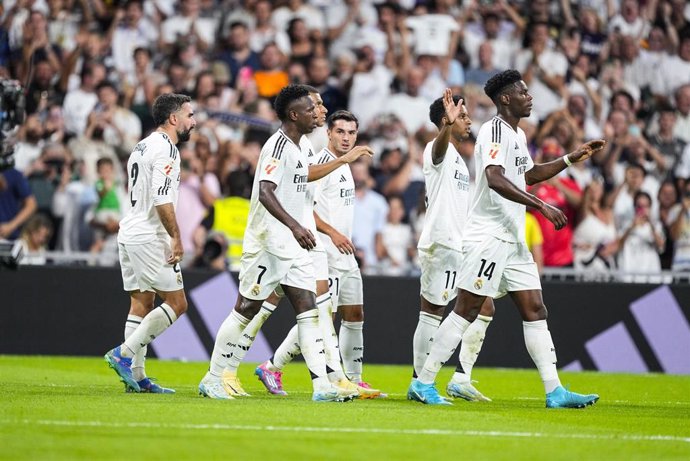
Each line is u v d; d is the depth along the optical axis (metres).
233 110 61.69
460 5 68.00
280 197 27.98
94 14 64.12
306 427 21.86
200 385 29.25
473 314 28.55
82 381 35.47
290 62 64.44
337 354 31.28
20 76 61.19
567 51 67.12
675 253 61.75
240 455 17.84
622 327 51.09
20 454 17.45
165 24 64.31
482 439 20.83
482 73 66.56
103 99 60.31
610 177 63.78
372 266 53.97
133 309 31.62
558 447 19.98
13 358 48.25
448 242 31.19
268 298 30.09
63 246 57.50
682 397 36.12
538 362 28.53
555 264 55.91
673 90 68.31
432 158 30.64
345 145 33.47
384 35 66.31
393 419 23.92
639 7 69.25
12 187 55.06
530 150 63.12
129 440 19.20
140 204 30.47
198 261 54.12
